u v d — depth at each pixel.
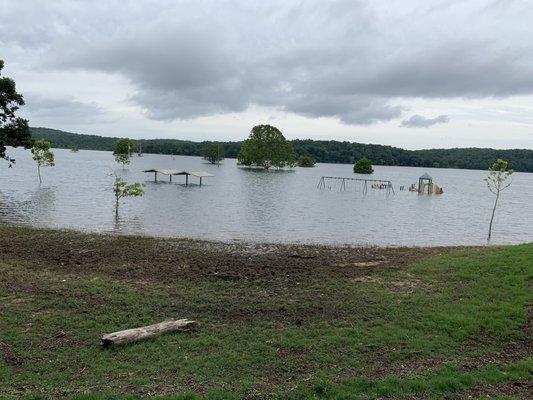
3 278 14.77
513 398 7.87
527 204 63.62
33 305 12.23
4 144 41.88
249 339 10.55
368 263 19.53
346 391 7.98
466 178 157.38
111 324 11.16
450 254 20.97
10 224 27.41
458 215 45.97
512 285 14.80
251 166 163.62
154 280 15.41
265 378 8.66
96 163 133.00
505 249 21.05
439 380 8.51
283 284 15.46
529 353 10.23
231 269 17.42
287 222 34.62
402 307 12.99
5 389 7.84
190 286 14.76
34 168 92.12
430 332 11.27
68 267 16.91
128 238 23.97
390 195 69.00
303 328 11.33
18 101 41.09
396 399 7.80
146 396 7.60
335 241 27.17
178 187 64.19
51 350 9.64
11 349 9.55
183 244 22.95
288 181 91.06
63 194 46.31
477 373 9.02
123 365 9.01
